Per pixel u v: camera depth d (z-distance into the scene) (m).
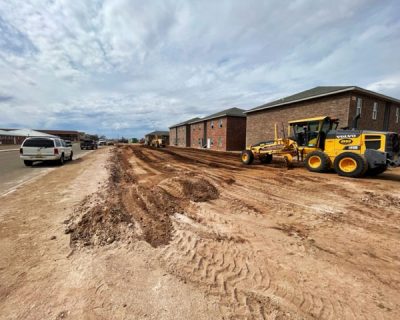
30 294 2.13
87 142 32.97
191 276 2.48
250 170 10.40
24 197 5.42
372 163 7.89
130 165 12.53
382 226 3.94
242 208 4.86
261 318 1.91
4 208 4.59
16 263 2.64
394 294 2.23
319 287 2.33
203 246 3.16
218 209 4.77
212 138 35.16
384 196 5.71
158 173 9.40
